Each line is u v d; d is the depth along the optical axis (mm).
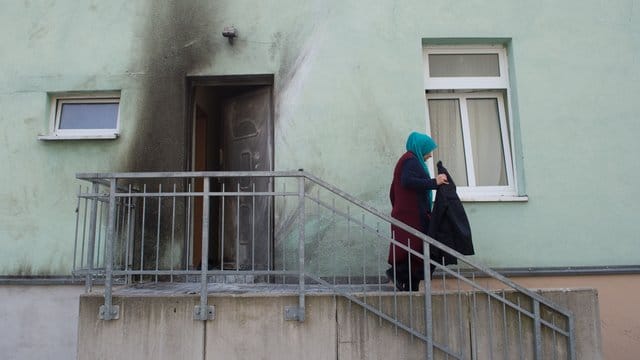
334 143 5098
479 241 4969
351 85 5168
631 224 5016
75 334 4859
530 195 5031
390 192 4562
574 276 4938
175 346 3842
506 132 5398
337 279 4906
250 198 5645
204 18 5305
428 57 5496
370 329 3863
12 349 4871
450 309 3908
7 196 5094
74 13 5332
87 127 5387
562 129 5137
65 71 5262
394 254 3945
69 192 5094
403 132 5121
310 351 3840
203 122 5840
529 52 5234
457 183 5391
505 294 3973
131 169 5129
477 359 3875
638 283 4938
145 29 5305
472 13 5270
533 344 3926
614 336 4867
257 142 5621
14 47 5301
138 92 5227
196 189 5824
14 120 5207
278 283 4973
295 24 5266
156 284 4707
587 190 5051
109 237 3934
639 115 5156
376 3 5273
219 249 5840
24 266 4992
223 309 3871
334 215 4902
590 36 5246
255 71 5227
